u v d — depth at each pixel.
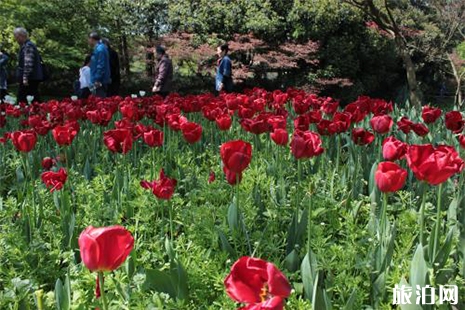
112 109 4.91
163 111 4.21
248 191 3.14
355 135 3.36
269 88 17.02
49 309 2.02
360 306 2.00
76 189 3.39
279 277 1.14
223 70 10.52
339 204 2.92
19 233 2.56
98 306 1.97
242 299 1.17
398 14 18.52
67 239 2.64
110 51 10.64
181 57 16.22
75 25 16.91
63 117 4.89
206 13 16.64
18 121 6.11
